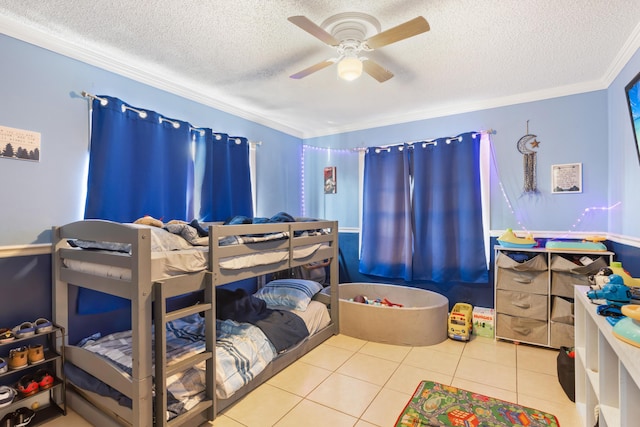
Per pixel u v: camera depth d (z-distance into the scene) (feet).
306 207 14.78
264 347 7.66
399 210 12.35
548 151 10.14
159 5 5.91
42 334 6.47
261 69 8.56
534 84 9.60
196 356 6.09
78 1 5.81
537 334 9.38
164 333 5.49
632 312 3.97
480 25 6.53
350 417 6.40
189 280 6.10
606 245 9.36
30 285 6.77
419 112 12.09
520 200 10.55
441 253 11.43
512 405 6.74
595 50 7.54
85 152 7.54
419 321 9.72
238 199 11.06
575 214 9.80
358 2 5.84
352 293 12.81
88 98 7.57
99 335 7.43
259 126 12.46
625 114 8.06
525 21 6.40
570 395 6.93
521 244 9.64
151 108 8.92
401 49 7.48
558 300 9.20
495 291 10.02
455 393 7.20
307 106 11.45
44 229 6.95
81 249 6.68
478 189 10.92
